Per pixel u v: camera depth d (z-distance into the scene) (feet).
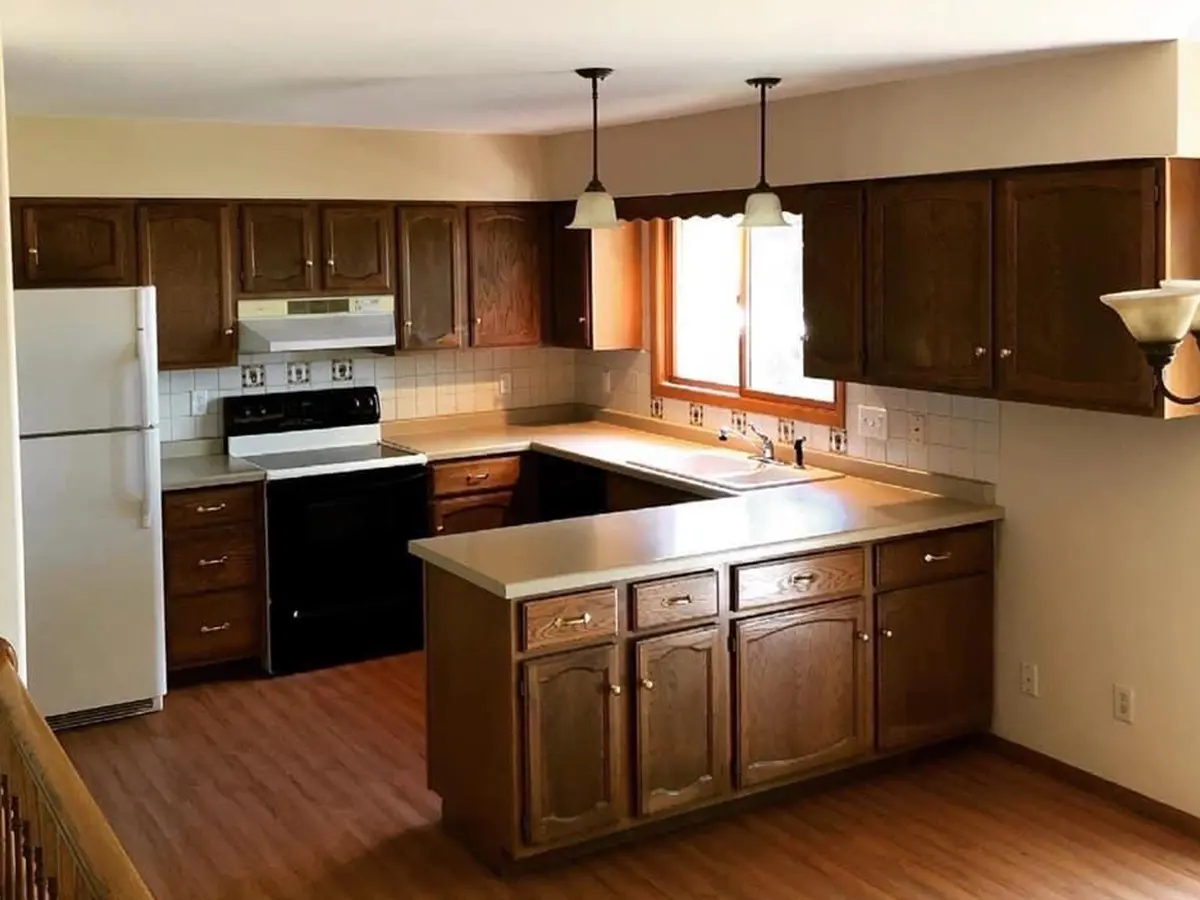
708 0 9.70
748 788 13.65
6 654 8.71
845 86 14.70
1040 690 14.74
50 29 10.71
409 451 19.67
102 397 16.30
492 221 20.58
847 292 15.14
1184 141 11.71
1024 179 12.91
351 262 19.45
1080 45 11.86
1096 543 13.93
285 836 13.47
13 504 10.55
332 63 12.76
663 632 12.88
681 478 16.97
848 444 17.03
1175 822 13.41
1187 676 13.17
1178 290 5.92
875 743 14.42
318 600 18.83
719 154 17.12
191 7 9.76
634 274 20.77
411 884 12.46
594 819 12.73
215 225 18.43
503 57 12.41
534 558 12.78
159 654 17.08
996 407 14.88
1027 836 13.28
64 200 17.44
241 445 19.69
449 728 13.32
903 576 14.35
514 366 22.35
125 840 13.37
